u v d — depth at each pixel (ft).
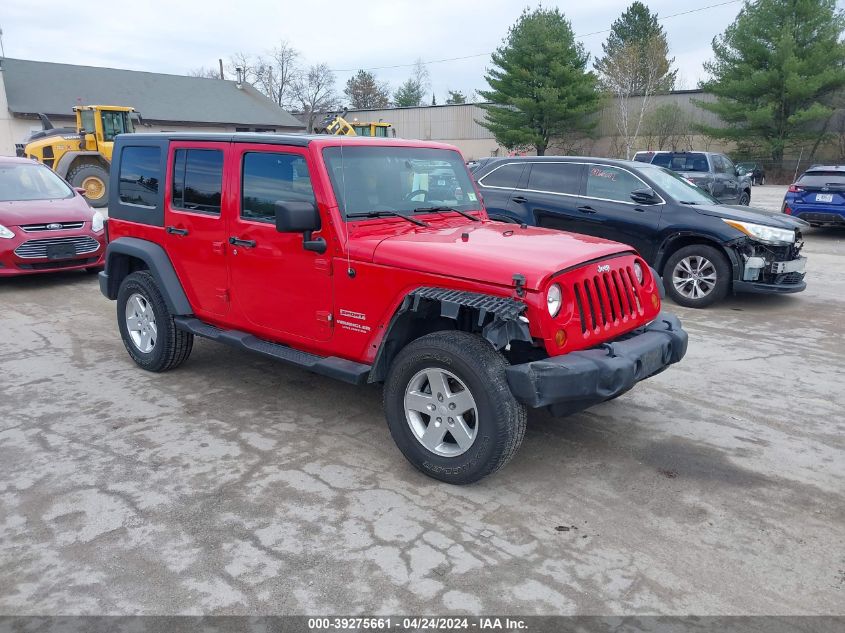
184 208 16.44
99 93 127.85
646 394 17.03
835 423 15.26
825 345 21.57
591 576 9.65
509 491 12.05
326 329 13.71
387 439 14.24
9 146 116.16
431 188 15.61
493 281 11.24
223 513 11.25
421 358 11.84
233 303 15.65
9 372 18.43
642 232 27.25
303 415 15.52
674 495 11.98
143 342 18.38
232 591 9.27
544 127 142.82
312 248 13.37
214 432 14.52
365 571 9.72
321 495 11.86
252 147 14.55
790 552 10.29
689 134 142.72
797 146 129.80
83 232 30.63
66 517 11.08
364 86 280.10
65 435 14.30
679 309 26.66
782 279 26.03
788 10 123.03
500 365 11.24
